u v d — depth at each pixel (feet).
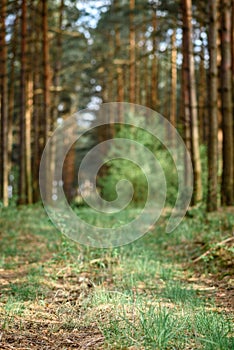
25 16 60.59
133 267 25.88
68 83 107.65
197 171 43.57
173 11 50.57
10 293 20.26
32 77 83.76
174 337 13.85
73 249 27.25
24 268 26.20
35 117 74.49
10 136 78.84
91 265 25.96
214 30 41.14
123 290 20.89
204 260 25.12
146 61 93.20
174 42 82.43
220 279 22.88
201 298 19.63
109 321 15.64
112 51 98.68
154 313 15.44
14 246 32.76
